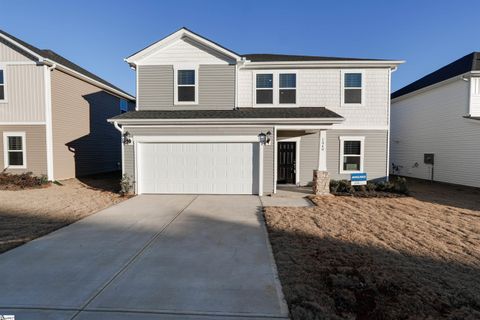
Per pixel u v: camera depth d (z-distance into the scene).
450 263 4.52
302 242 5.47
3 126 13.62
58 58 16.62
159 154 10.95
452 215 7.68
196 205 8.90
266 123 10.70
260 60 13.25
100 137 18.62
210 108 12.41
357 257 4.72
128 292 3.64
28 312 3.20
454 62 16.09
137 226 6.62
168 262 4.59
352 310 3.29
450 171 14.60
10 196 10.48
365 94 12.82
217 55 12.37
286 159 13.23
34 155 13.63
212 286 3.80
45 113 13.48
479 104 13.41
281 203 9.22
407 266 4.38
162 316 3.14
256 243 5.48
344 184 11.36
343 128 12.86
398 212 7.98
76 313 3.18
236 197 10.27
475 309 3.29
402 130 18.72
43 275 4.10
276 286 3.80
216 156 10.87
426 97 16.38
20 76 13.45
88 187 12.82
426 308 3.30
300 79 12.91
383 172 12.88
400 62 12.52
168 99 12.46
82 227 6.53
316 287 3.77
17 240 5.60
